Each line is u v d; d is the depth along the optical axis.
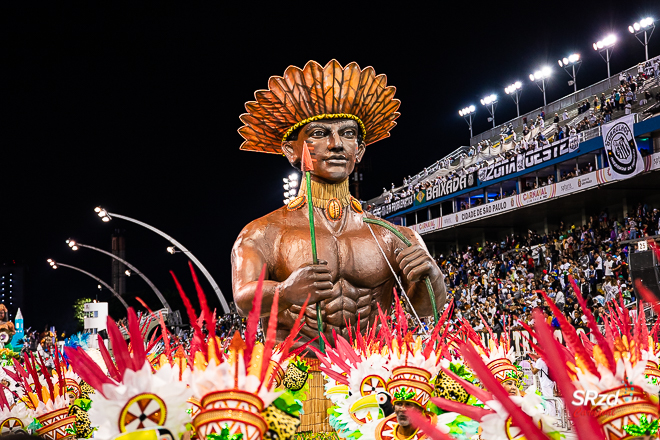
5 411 4.56
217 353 2.58
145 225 23.22
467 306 28.25
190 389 2.45
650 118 26.56
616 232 26.27
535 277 29.41
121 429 2.35
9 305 89.62
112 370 2.70
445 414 4.12
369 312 6.85
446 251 44.97
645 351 2.84
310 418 6.17
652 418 2.10
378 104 7.31
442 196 40.12
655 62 37.81
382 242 7.02
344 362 4.78
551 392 9.05
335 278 6.72
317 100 7.01
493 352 5.69
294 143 7.25
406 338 4.51
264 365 2.46
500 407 2.33
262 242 6.79
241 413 2.45
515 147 39.41
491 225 38.66
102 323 23.33
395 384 4.33
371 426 4.36
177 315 24.81
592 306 20.67
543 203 32.12
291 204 7.09
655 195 30.12
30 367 4.84
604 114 33.81
